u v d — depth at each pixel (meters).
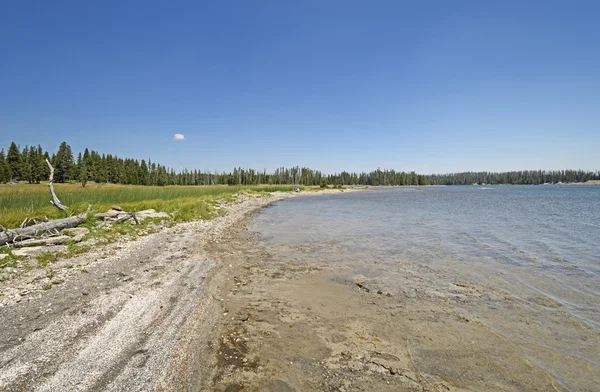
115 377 4.20
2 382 3.96
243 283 8.75
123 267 9.20
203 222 19.67
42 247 9.94
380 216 25.53
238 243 14.33
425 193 78.75
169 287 7.87
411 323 6.27
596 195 60.66
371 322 6.32
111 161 90.81
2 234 9.57
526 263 10.72
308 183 137.75
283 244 14.14
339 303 7.32
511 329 5.98
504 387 4.31
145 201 22.75
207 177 121.00
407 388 4.29
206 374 4.50
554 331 5.90
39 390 3.86
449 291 8.06
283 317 6.55
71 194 19.97
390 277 9.27
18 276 7.70
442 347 5.35
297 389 4.25
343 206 36.75
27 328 5.37
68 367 4.35
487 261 11.02
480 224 20.38
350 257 11.71
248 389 4.22
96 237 12.07
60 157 75.56
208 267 10.00
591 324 6.18
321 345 5.43
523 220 22.38
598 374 4.59
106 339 5.18
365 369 4.73
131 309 6.41
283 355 5.10
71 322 5.67
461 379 4.48
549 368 4.74
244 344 5.43
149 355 4.79
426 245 13.76
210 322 6.18
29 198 17.20
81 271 8.44
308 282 8.85
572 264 10.55
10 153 69.25
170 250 11.85
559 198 51.44
